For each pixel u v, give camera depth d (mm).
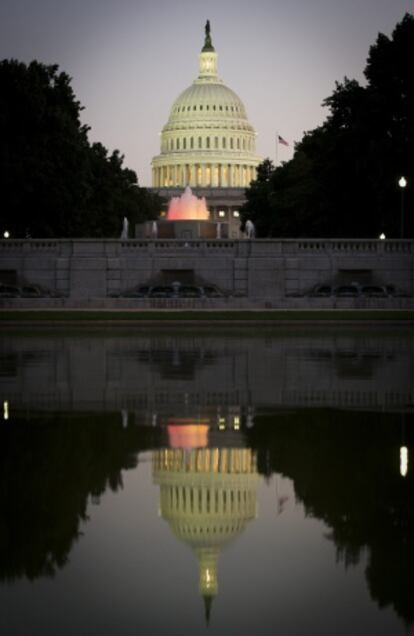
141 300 93312
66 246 98375
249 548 19406
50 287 98312
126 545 19609
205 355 54219
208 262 99062
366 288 98062
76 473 25094
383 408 34719
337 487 23781
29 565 18500
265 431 30500
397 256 98812
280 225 138250
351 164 112625
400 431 30453
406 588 17375
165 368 47031
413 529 20516
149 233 134250
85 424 31625
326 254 98750
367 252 98875
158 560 18812
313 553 19109
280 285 98500
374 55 110312
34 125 112812
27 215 114188
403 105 107750
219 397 37281
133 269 98750
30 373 44781
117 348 58844
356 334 72438
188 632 15641
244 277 98688
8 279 98375
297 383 41250
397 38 109000
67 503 22359
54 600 16875
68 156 115250
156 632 15656
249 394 38031
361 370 46156
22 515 21500
